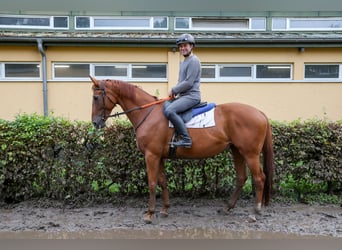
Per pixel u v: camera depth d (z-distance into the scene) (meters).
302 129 4.61
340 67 8.65
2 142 4.40
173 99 4.01
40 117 4.65
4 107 8.47
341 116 8.59
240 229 3.74
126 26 9.32
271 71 8.75
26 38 8.04
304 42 8.23
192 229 3.74
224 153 4.68
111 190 4.77
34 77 8.59
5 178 4.47
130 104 4.03
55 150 4.53
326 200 4.72
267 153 3.99
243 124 3.84
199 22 9.34
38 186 4.65
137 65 8.76
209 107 4.01
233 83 8.60
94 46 8.44
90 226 3.84
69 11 9.17
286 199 4.76
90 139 4.50
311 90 8.59
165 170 4.71
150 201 3.96
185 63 3.91
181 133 3.79
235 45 8.36
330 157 4.61
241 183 4.21
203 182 4.77
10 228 3.78
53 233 3.64
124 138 4.54
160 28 9.27
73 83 8.52
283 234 3.60
